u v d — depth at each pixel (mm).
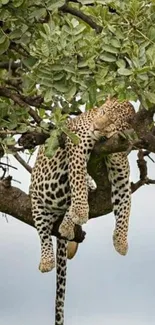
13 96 11766
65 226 12789
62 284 13977
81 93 10969
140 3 10938
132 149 12070
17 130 11438
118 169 12930
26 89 11156
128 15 11000
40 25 11672
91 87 10922
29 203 13422
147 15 11023
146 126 11539
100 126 12258
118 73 10516
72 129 12586
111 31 10727
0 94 11789
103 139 12352
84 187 12547
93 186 13445
